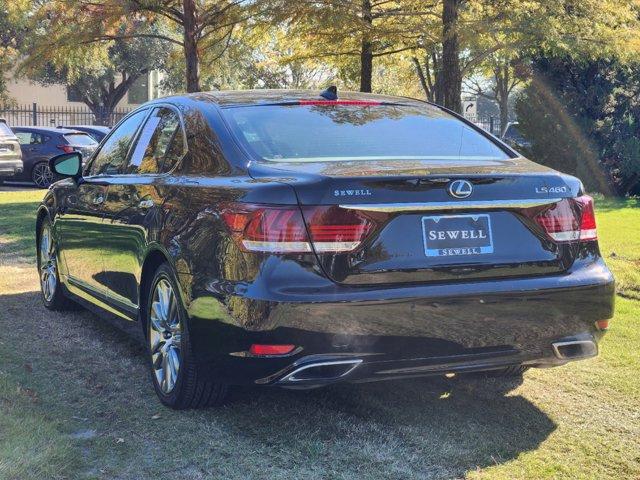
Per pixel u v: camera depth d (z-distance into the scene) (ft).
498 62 58.49
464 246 12.00
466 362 12.10
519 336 12.26
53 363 16.61
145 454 12.08
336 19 41.34
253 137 13.64
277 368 11.48
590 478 11.37
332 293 11.33
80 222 18.54
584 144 55.83
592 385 15.29
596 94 55.67
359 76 57.00
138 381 15.52
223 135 13.80
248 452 12.18
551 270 12.57
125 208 15.88
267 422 13.38
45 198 21.29
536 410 13.99
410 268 11.68
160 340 14.26
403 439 12.67
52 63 50.60
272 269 11.40
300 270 11.38
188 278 12.71
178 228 13.34
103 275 17.37
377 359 11.55
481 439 12.70
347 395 14.66
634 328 19.12
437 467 11.68
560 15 41.70
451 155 13.94
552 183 12.67
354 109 15.15
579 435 12.90
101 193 17.42
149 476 11.33
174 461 11.84
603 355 17.12
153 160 15.85
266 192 11.66
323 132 14.03
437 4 45.60
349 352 11.41
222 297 11.85
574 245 12.80
